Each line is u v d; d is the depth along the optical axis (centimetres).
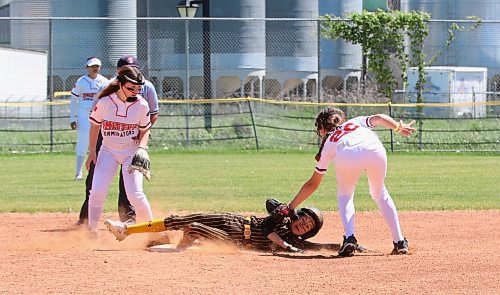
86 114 3516
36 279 1609
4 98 5991
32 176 4159
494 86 7225
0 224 2602
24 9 7081
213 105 6003
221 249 1944
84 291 1510
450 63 7088
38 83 6209
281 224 1966
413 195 3350
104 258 1828
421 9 7438
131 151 2100
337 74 7219
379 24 6112
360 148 1864
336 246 2019
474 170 4506
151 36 6656
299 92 6969
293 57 6906
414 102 6506
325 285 1561
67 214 2841
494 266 1722
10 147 5759
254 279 1617
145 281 1592
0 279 1609
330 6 7644
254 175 4197
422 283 1566
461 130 5844
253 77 6681
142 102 2072
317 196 3322
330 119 1930
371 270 1700
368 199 3216
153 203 3067
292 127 6097
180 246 1977
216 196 3300
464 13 7312
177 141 5897
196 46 6600
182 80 6381
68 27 6500
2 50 5947
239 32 6644
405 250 1920
